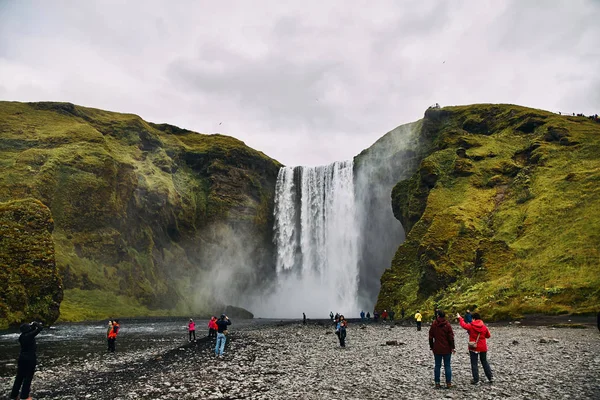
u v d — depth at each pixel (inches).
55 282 2239.2
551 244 2021.4
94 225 3457.2
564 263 1818.4
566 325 1344.7
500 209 2650.1
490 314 1734.7
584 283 1625.2
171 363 950.4
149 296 3518.7
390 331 1649.9
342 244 4623.5
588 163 2630.4
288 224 5073.8
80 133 4008.4
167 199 4170.8
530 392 538.3
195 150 5083.7
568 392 529.0
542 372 659.4
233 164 5068.9
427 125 4202.8
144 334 1889.8
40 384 758.5
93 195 3511.3
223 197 4778.5
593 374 628.1
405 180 3668.8
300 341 1379.2
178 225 4343.0
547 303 1640.0
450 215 2664.9
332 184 4862.2
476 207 2751.0
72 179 3457.2
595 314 1482.5
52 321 2196.1
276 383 666.8
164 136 5241.1
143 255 3789.4
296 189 5142.7
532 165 2915.8
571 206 2223.2
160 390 645.9
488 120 3932.1
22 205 2336.4
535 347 936.3
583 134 3021.7
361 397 553.9
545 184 2581.2
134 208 3875.5
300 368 809.5
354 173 4680.1
